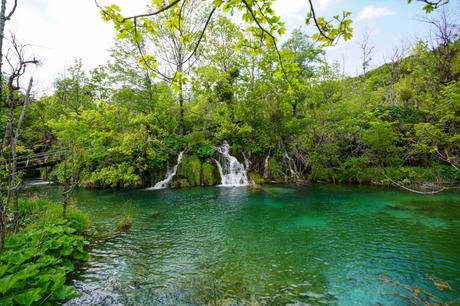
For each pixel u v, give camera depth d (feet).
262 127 73.46
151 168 62.28
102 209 38.58
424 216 31.99
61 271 15.49
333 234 26.53
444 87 47.14
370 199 42.57
